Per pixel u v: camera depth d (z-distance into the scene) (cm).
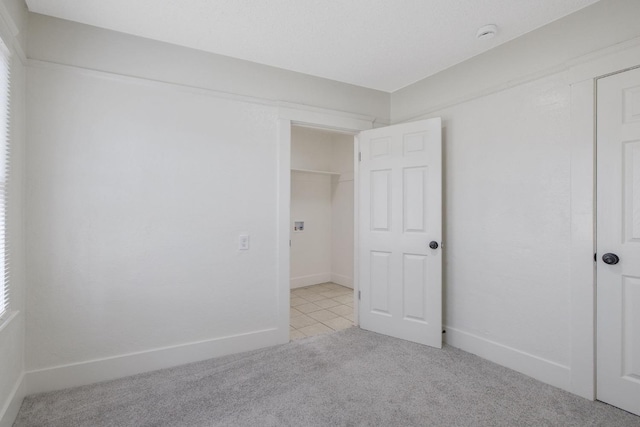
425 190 272
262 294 267
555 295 207
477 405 188
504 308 235
